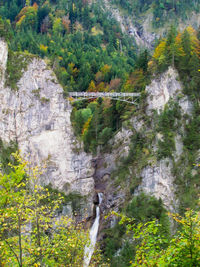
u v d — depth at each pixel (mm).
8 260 17500
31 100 68812
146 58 84250
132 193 64938
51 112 71625
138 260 16062
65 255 21156
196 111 70875
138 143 72938
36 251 18078
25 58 70625
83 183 73812
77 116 84812
